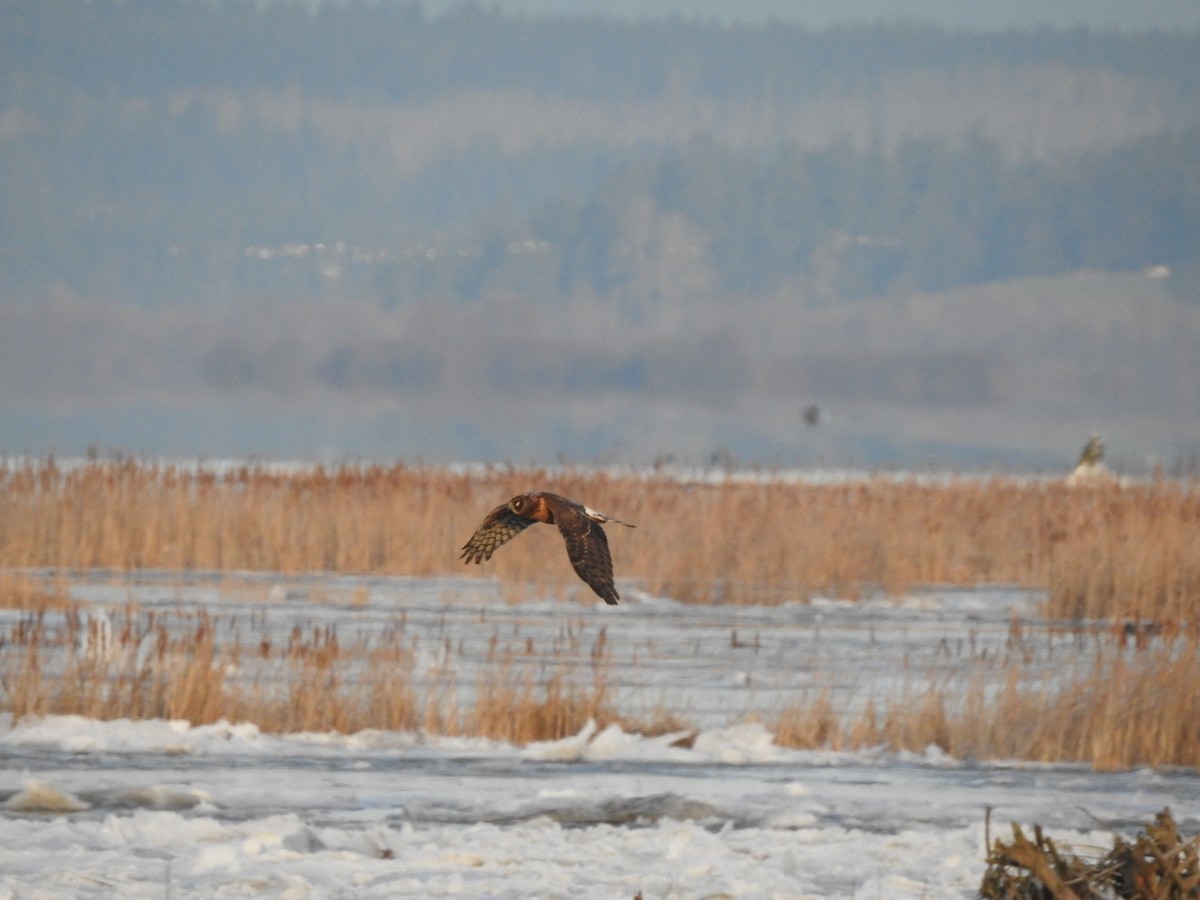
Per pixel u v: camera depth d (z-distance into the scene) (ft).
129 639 55.06
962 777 46.14
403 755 46.85
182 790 40.91
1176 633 55.26
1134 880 30.42
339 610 76.95
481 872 32.99
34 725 48.57
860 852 35.65
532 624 74.33
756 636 67.46
